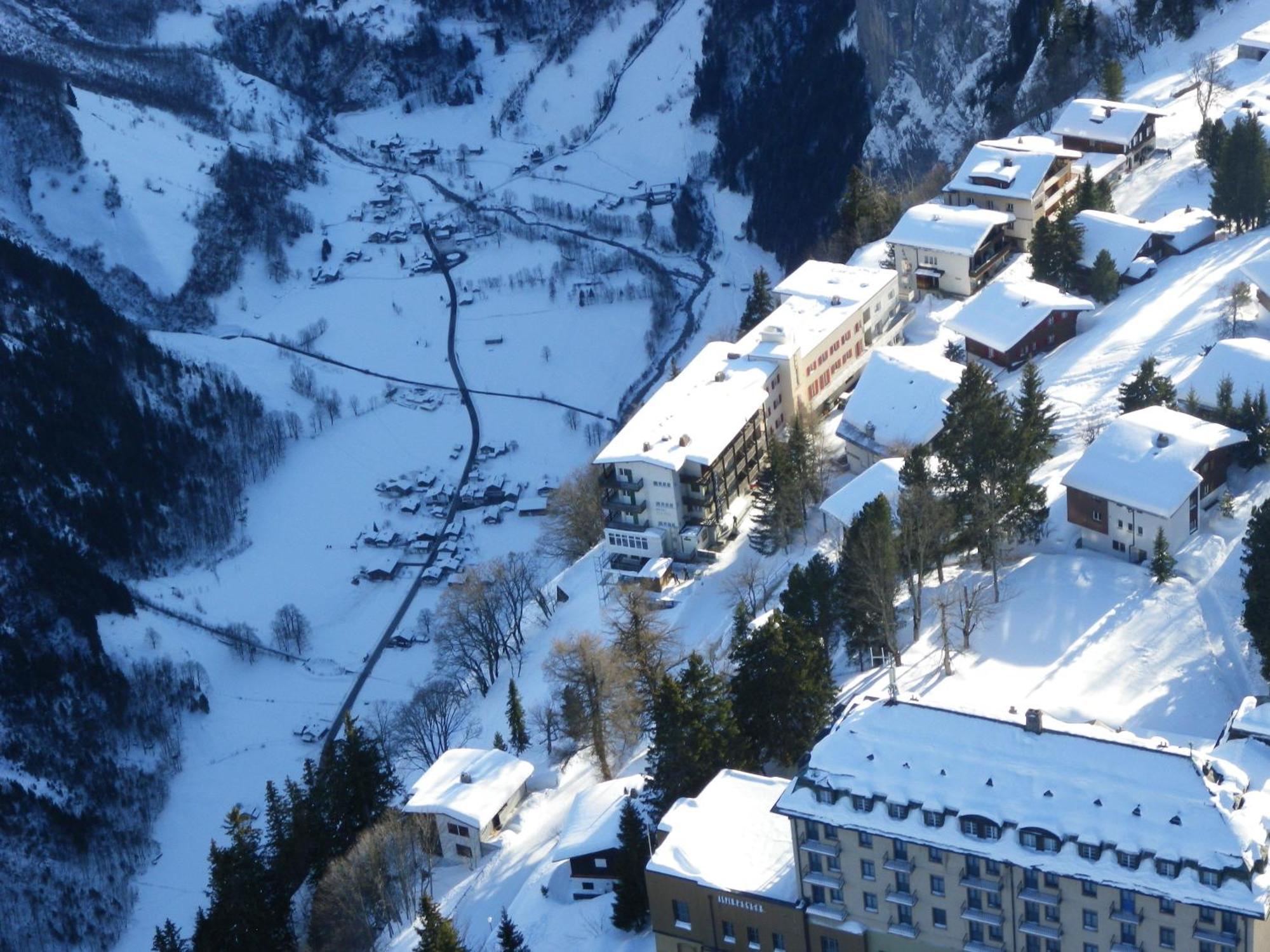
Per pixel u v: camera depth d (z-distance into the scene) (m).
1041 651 154.12
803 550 191.88
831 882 116.56
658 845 128.75
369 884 149.00
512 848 155.00
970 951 112.94
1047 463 184.00
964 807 110.31
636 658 166.25
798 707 141.25
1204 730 140.12
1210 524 166.50
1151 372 182.38
